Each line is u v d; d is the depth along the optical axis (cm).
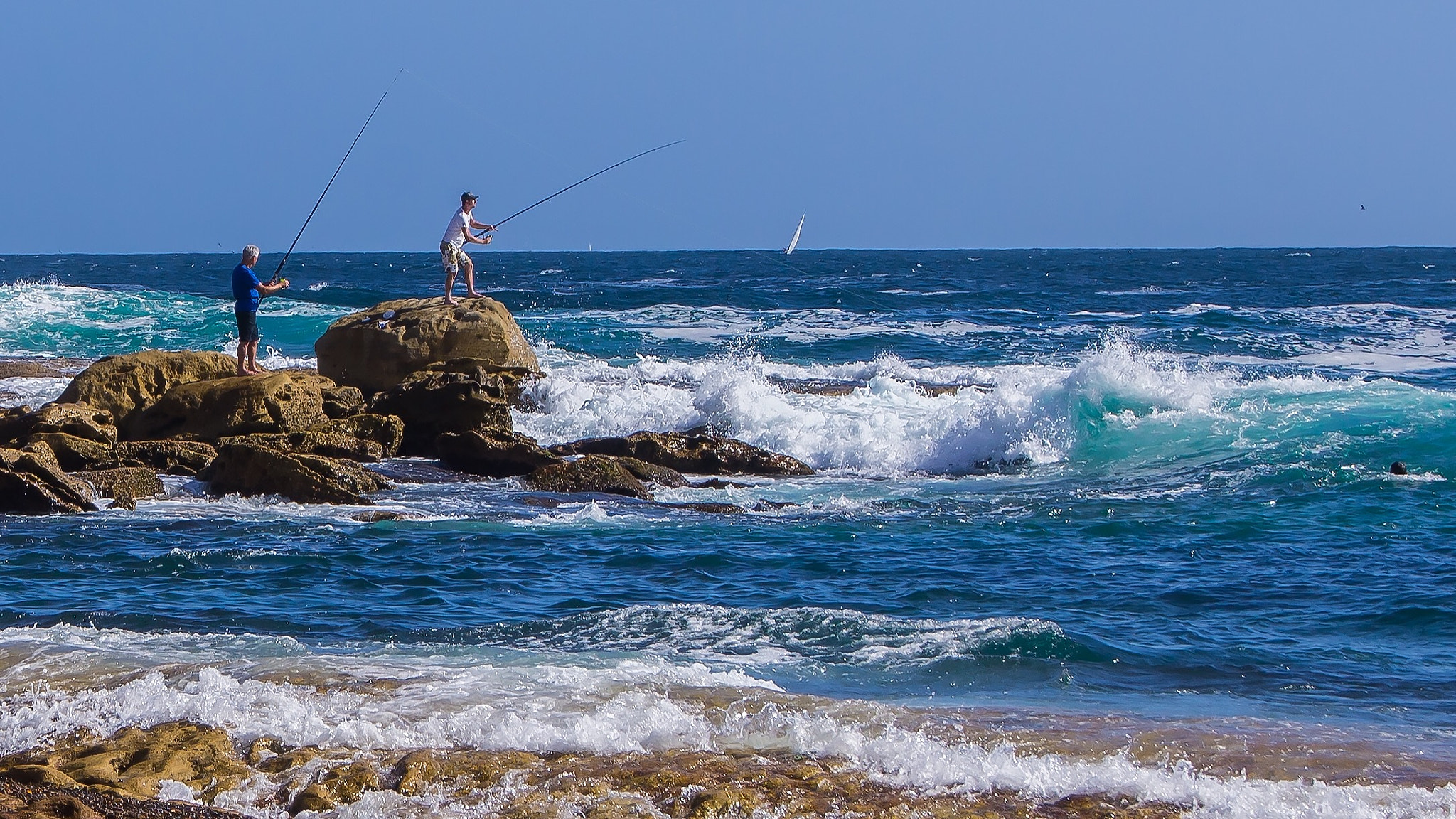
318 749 1689
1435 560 2939
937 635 2289
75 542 3125
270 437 4247
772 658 2172
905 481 4219
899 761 1652
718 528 3419
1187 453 4275
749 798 1537
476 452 4253
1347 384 4916
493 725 1750
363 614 2489
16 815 1420
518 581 2798
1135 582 2803
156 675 1933
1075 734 1781
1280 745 1747
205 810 1495
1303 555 3028
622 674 2006
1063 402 4572
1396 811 1501
